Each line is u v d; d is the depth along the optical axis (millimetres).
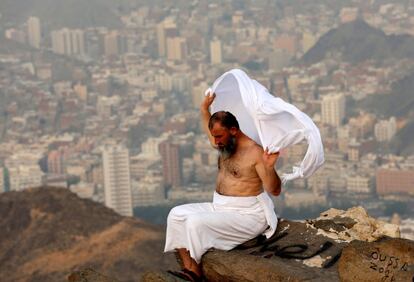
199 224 6469
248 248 6605
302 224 6836
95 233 24562
